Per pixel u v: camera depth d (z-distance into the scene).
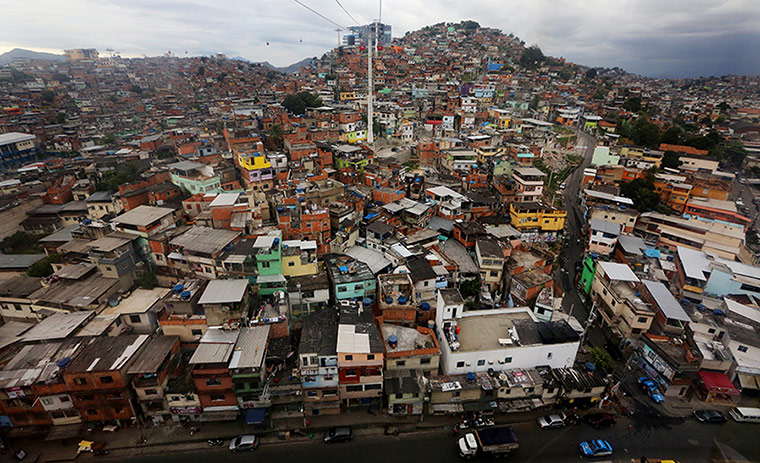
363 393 41.44
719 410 44.28
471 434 39.28
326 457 38.28
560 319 50.91
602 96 191.50
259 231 58.69
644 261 62.50
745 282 56.69
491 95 166.00
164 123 141.12
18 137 113.56
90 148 111.56
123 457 37.78
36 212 76.06
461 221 70.44
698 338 47.94
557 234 78.88
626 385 47.28
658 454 39.31
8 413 38.00
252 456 38.22
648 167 100.19
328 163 92.81
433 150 108.56
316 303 50.69
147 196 70.25
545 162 112.31
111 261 50.59
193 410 39.56
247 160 75.00
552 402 43.34
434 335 44.88
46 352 39.56
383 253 59.34
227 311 42.88
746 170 118.44
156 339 42.38
